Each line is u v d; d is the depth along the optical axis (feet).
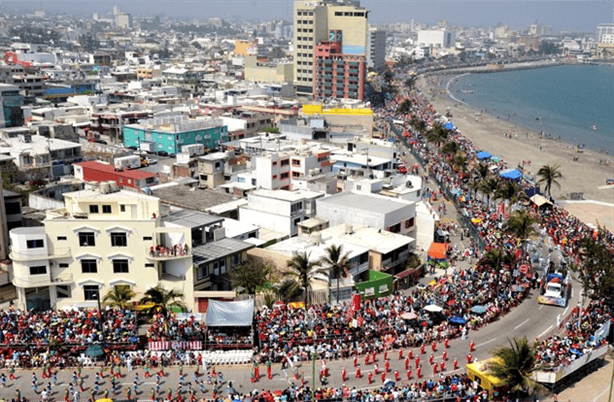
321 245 342.44
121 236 293.02
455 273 351.87
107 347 260.42
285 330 271.08
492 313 300.40
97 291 296.92
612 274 323.16
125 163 510.58
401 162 652.89
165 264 300.40
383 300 306.55
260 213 396.16
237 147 599.16
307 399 226.79
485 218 446.60
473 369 239.71
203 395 232.73
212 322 267.18
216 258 311.88
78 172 497.46
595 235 416.87
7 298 321.11
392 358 261.65
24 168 485.56
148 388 237.25
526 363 232.94
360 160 510.99
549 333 286.05
